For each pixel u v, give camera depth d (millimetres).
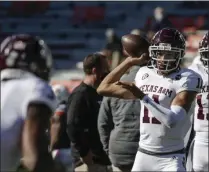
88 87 19375
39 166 9969
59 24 63531
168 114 15312
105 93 16859
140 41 17672
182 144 16188
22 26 64562
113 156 18359
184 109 15539
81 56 58844
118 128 18172
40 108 10273
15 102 10477
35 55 11008
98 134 19250
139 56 17672
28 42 11008
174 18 58156
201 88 16406
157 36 16031
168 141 15945
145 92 16125
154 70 16359
